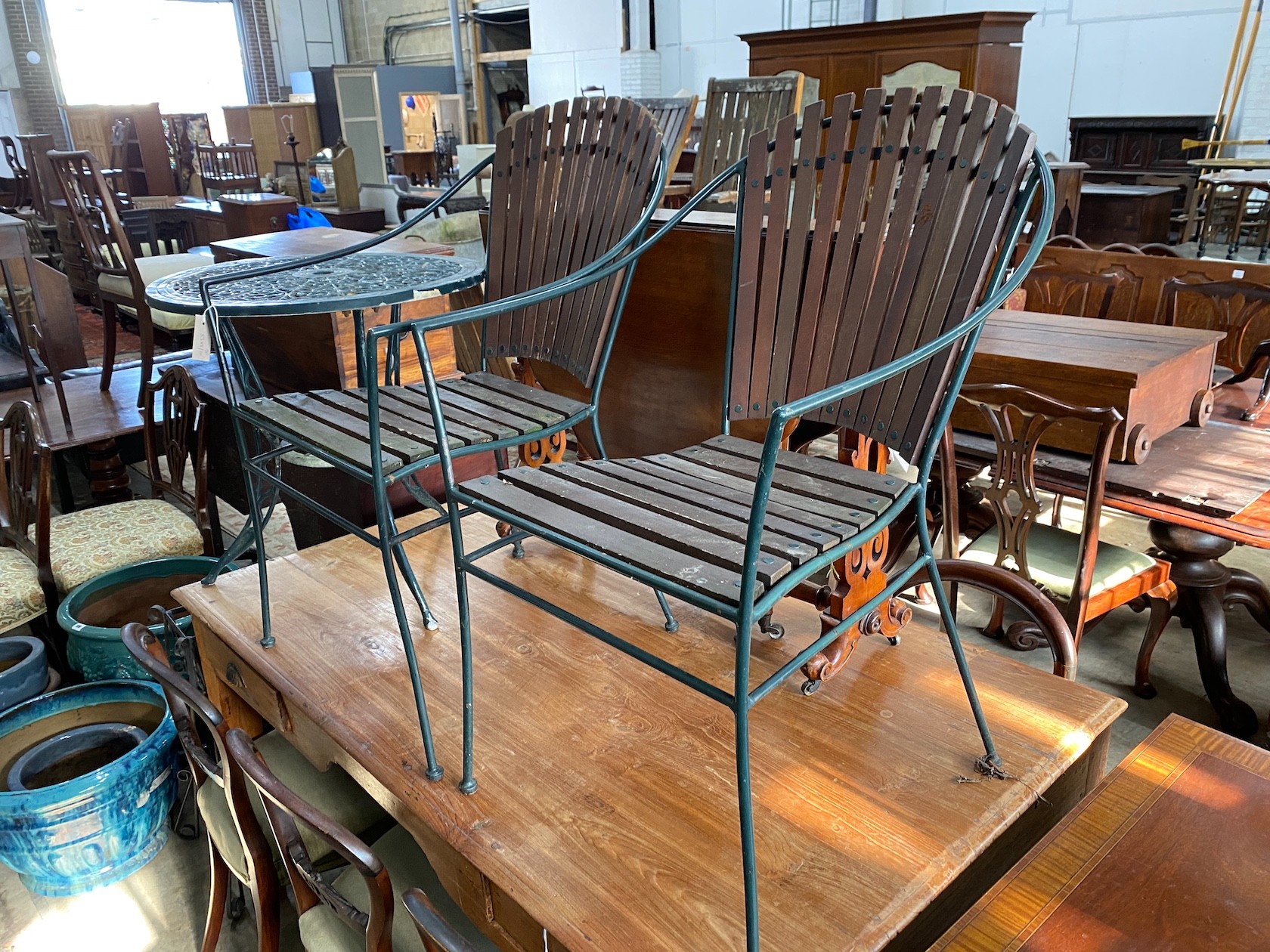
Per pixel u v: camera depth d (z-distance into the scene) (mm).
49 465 2277
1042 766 1284
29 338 4027
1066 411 1845
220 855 1606
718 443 1464
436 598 1815
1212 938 889
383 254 2332
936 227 1261
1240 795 1070
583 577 1876
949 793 1244
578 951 1038
